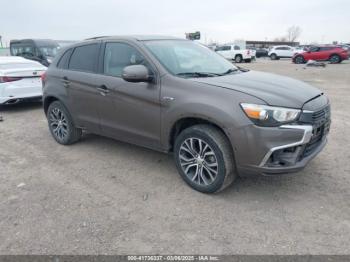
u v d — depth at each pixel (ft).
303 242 9.05
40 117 25.31
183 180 12.84
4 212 10.99
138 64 13.10
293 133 9.95
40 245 9.21
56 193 12.28
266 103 10.07
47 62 47.03
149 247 9.04
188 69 12.91
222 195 11.74
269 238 9.27
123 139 14.48
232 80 11.90
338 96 31.55
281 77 13.57
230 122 10.28
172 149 12.86
